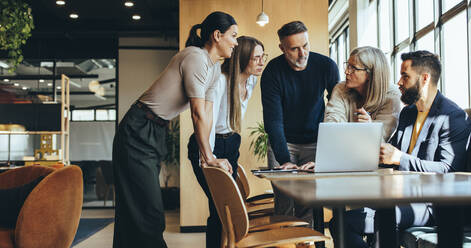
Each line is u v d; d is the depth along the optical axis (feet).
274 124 10.87
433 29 16.40
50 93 32.99
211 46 8.38
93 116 33.14
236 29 8.43
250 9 21.20
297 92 10.99
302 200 3.51
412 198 3.50
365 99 9.36
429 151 7.91
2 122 31.68
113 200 32.42
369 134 7.26
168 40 32.99
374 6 22.94
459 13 14.35
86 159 32.78
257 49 9.62
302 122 11.17
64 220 11.09
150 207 7.71
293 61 10.49
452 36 14.92
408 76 8.31
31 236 10.34
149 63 32.89
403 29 19.51
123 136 7.72
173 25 31.19
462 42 14.15
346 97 9.65
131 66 32.86
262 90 11.17
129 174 7.68
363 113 8.32
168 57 32.96
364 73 9.04
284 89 10.99
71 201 11.30
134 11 28.76
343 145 7.25
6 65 32.73
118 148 7.76
